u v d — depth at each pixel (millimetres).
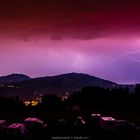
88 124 40531
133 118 53844
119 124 30281
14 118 55094
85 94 95438
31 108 85625
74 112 72125
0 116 58500
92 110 81000
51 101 95562
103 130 31453
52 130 33031
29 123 32156
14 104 84062
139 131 30391
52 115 63781
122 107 80312
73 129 33906
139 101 77562
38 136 28328
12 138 26750
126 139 26391
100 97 90062
